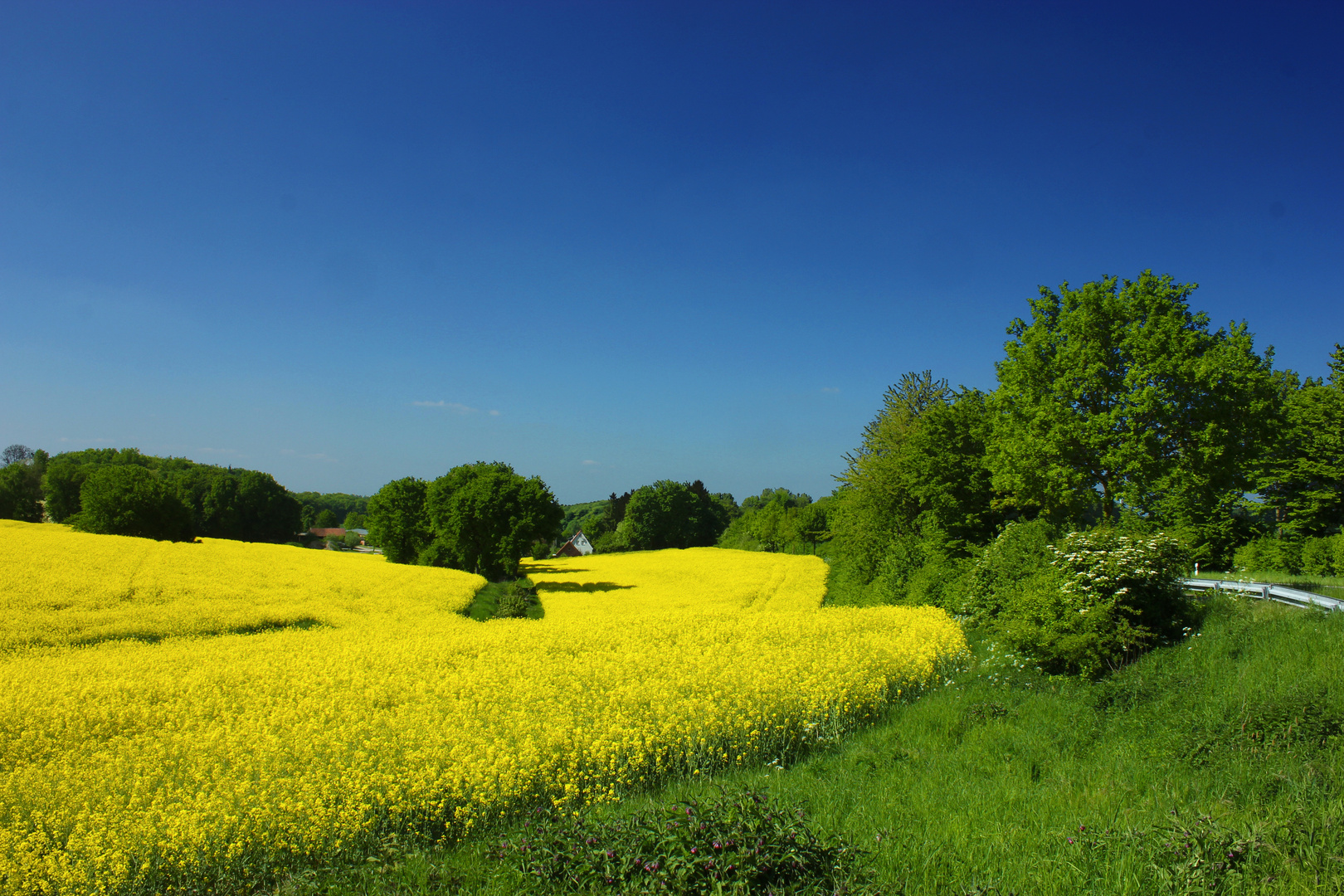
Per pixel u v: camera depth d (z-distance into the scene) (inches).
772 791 309.3
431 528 1994.3
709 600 1248.2
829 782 324.5
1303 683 330.3
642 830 223.6
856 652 547.5
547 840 237.1
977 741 369.4
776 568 1873.8
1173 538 504.1
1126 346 820.6
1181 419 792.3
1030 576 676.1
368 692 478.6
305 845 285.6
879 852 219.3
